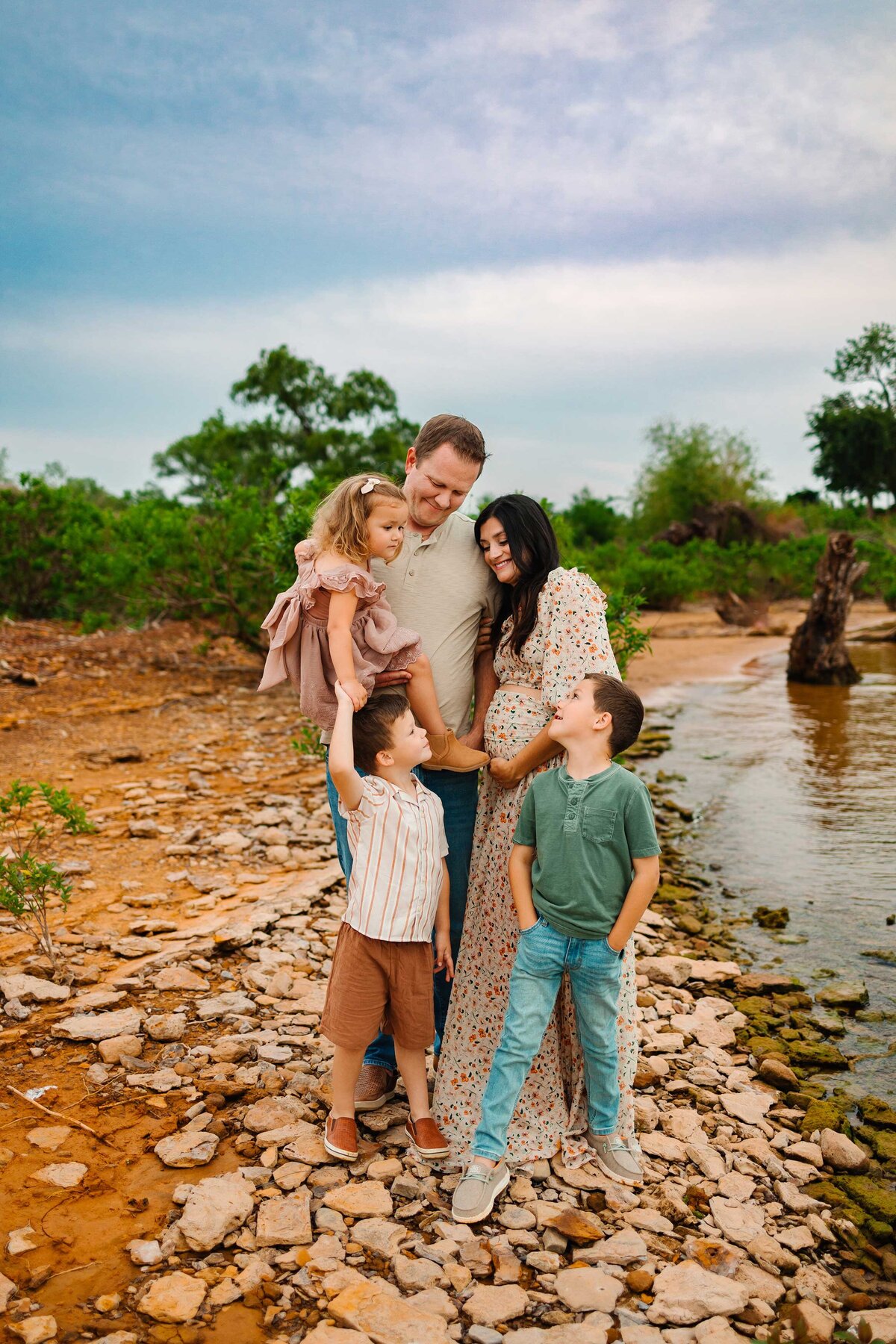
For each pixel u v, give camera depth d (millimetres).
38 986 4016
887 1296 2596
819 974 4621
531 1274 2596
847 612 13227
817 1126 3359
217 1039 3697
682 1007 4270
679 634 20062
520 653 3215
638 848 2854
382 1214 2771
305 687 3143
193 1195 2775
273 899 5113
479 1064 3219
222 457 30188
